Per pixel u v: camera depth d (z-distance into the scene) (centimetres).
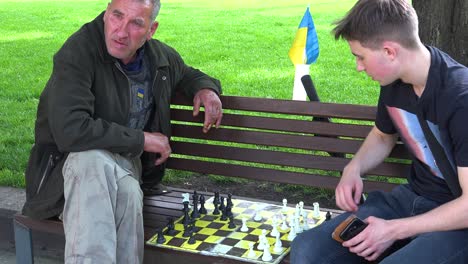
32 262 312
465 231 230
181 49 1055
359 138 323
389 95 255
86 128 273
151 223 302
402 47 230
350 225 245
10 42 1185
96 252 257
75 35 291
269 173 326
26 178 305
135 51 297
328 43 1071
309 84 355
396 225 228
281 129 322
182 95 340
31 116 635
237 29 1301
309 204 412
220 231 295
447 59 239
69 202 269
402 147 298
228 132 332
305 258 246
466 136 223
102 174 266
